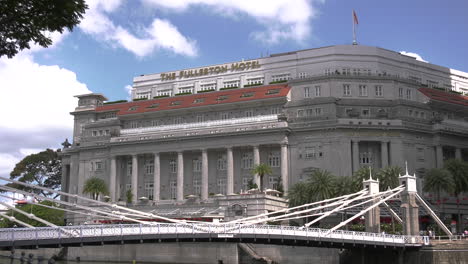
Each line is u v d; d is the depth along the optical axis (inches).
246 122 4387.3
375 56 4948.3
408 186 2731.3
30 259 1948.8
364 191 2834.6
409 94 4478.3
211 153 4493.1
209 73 5403.5
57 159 6284.5
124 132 4830.2
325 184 3472.0
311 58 4995.1
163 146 4544.8
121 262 3255.4
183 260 3080.7
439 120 4301.2
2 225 4306.1
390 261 2623.0
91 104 5329.7
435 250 2495.1
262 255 2957.7
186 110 4690.0
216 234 2094.0
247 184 4254.4
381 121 4106.8
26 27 1164.5
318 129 4128.9
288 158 4178.2
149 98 5615.2
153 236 1985.7
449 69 5575.8
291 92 4451.3
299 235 2252.7
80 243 1855.3
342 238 2340.1
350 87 4352.9
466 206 4055.1
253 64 5236.2
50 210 4463.6
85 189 4439.0
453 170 3663.9
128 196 4554.6
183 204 4082.2
